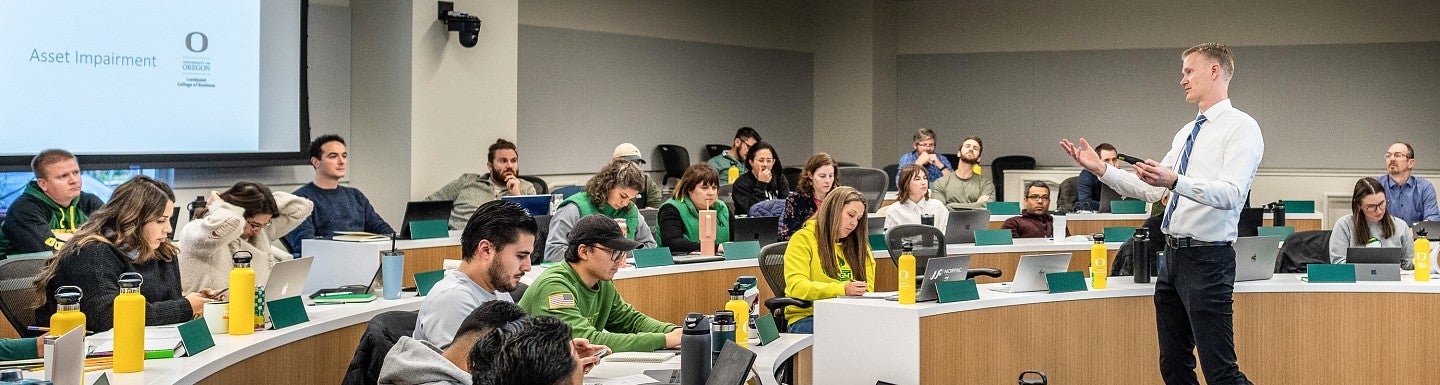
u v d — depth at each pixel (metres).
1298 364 4.95
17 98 6.47
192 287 4.00
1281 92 12.17
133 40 6.99
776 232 6.16
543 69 10.55
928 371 4.09
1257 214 7.45
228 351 3.24
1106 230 6.81
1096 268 4.71
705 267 5.60
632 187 5.68
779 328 4.93
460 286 3.19
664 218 6.32
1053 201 11.51
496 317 2.52
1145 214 8.39
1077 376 4.59
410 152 8.15
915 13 13.53
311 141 8.05
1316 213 8.61
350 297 4.20
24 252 5.18
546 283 3.63
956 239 6.73
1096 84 12.77
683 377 2.87
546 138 10.59
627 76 11.37
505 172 7.88
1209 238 4.27
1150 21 12.56
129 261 3.65
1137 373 4.74
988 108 13.21
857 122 13.30
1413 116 11.79
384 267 4.29
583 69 10.93
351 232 5.80
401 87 8.18
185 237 4.02
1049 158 12.98
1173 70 12.52
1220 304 4.29
